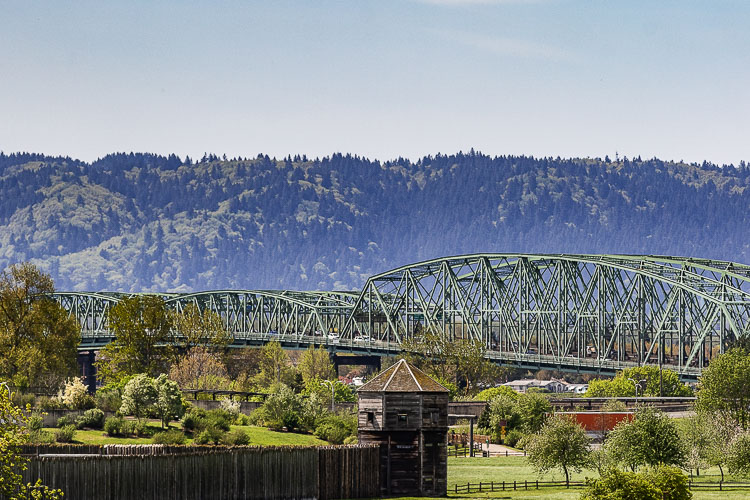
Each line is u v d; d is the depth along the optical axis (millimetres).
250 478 155750
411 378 181625
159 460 146250
